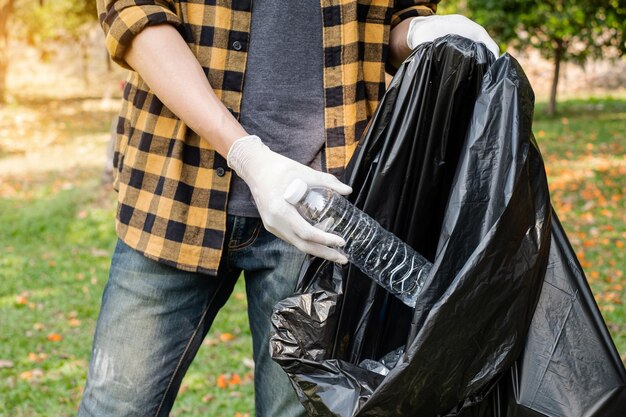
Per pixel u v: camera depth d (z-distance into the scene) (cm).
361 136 162
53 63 3131
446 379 133
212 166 162
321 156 166
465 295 131
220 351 525
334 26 163
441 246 135
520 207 135
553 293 141
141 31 153
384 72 171
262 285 171
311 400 141
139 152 164
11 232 903
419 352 130
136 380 166
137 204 165
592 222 877
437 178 155
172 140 162
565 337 139
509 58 146
